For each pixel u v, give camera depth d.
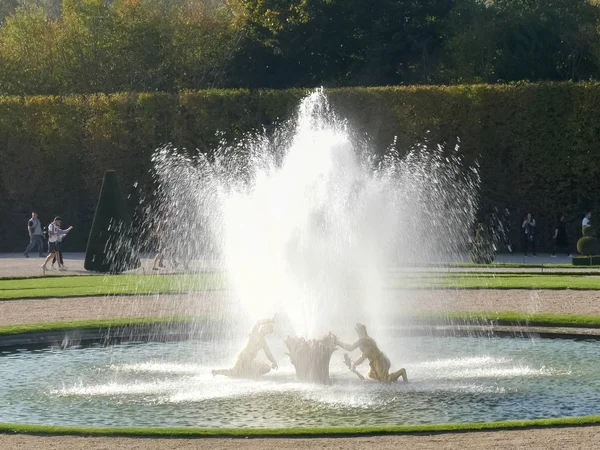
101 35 67.25
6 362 18.34
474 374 16.86
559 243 52.22
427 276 33.75
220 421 13.37
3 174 54.75
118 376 16.92
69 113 54.59
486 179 52.34
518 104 51.94
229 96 53.56
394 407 14.18
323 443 11.38
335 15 71.00
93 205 54.78
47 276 35.91
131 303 26.45
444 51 72.31
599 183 51.69
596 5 73.62
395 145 52.53
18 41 69.94
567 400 14.53
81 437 11.87
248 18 70.75
